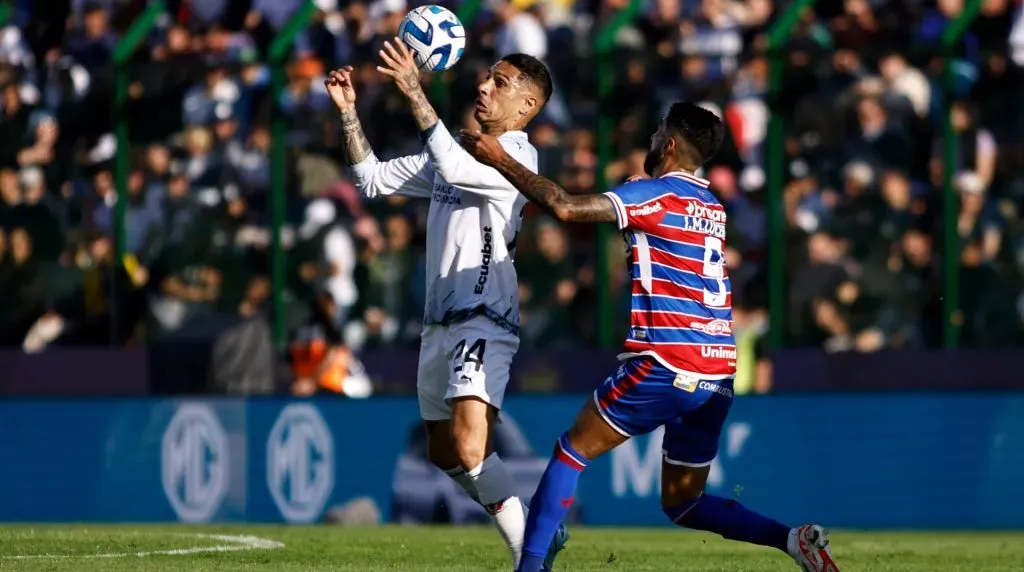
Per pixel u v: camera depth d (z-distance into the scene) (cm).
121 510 3906
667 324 1941
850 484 3806
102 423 3922
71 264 4166
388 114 3984
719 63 3912
